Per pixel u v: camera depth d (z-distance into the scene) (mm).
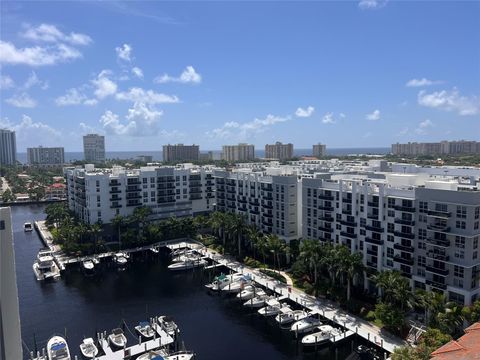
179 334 88875
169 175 178375
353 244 109062
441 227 86938
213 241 157500
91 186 160875
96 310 102250
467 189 92375
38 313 100312
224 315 98875
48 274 125125
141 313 100250
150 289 117188
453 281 85875
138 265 140125
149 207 168375
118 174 168125
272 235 128000
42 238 177250
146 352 79250
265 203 143750
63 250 148125
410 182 103625
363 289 102750
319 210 121000
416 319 85750
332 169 159875
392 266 98938
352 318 89750
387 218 99625
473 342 59750
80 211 177875
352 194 108938
